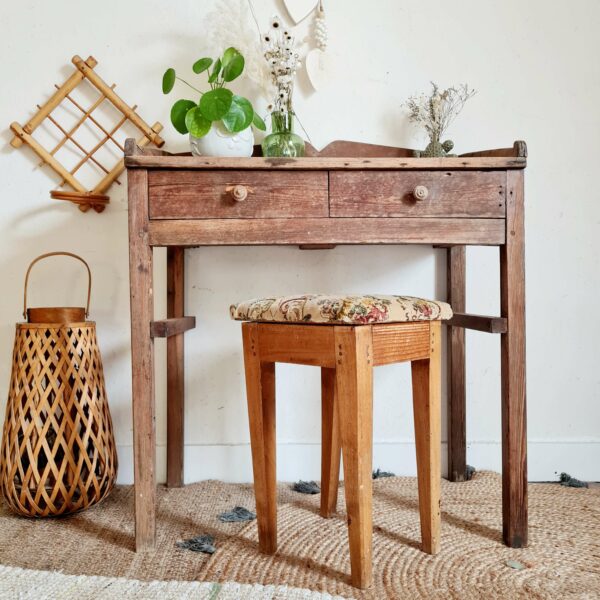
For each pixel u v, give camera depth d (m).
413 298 1.08
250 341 1.08
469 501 1.39
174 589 0.95
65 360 1.32
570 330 1.64
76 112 1.59
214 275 1.61
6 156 1.58
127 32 1.59
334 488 1.29
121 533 1.23
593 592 0.97
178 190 1.13
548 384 1.64
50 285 1.60
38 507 1.28
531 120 1.63
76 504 1.31
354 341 0.92
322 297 1.00
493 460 1.64
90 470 1.32
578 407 1.64
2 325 1.59
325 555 1.10
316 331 0.97
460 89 1.62
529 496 1.45
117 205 1.60
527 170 1.63
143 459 1.13
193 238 1.13
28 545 1.17
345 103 1.62
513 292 1.16
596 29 1.63
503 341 1.17
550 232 1.63
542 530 1.22
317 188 1.15
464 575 1.02
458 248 1.57
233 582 0.97
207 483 1.57
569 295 1.64
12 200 1.59
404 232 1.15
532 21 1.63
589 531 1.22
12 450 1.30
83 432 1.34
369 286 1.64
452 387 1.56
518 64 1.63
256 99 1.59
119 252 1.60
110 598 0.93
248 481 1.61
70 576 0.99
